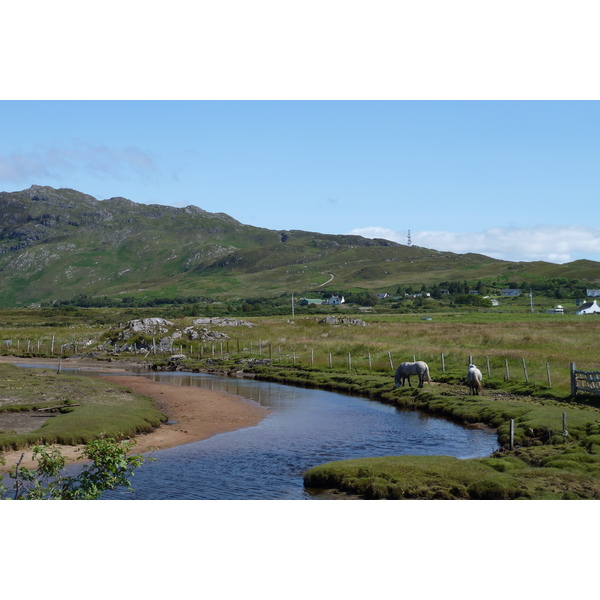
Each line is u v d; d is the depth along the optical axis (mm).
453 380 48375
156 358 86562
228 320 108500
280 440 30500
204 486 21609
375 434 31672
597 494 18438
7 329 119188
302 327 102062
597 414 30734
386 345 68812
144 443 29781
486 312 195250
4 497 16906
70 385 47969
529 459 23656
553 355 52344
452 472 21234
